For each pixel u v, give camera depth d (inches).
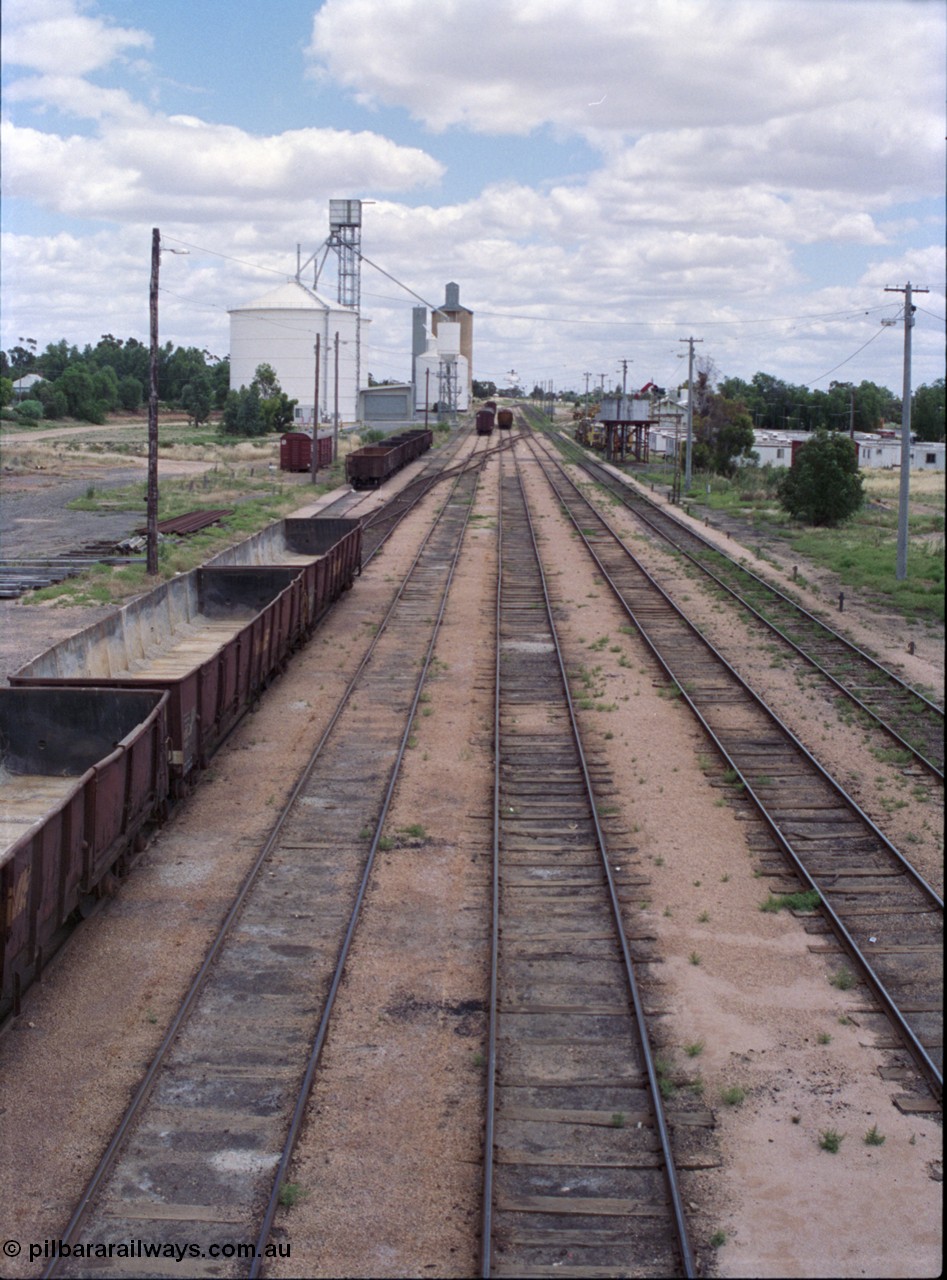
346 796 625.6
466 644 1008.9
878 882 521.0
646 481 2755.9
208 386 6166.3
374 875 523.5
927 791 644.7
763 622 1116.5
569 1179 323.0
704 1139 340.5
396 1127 343.6
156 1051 382.3
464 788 640.4
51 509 1957.4
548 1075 371.6
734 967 442.9
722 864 540.1
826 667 943.7
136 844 530.9
